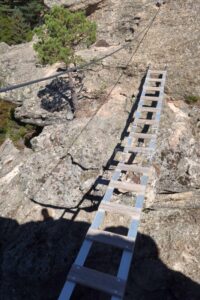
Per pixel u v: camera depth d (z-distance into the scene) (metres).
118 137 3.78
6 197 3.74
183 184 3.44
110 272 3.10
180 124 3.79
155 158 3.52
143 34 4.91
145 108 3.66
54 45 3.47
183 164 3.50
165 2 5.29
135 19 5.23
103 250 3.20
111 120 3.98
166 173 3.47
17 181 3.81
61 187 3.51
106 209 2.43
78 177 3.53
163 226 3.33
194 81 4.06
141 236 3.29
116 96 4.29
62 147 3.84
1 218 3.58
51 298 3.14
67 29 3.64
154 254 3.20
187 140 3.64
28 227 3.42
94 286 1.86
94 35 3.77
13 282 3.24
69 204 3.44
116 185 2.68
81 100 4.33
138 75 4.40
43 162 3.77
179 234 3.26
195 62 4.23
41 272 3.15
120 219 3.29
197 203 3.41
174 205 3.44
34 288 3.20
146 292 3.10
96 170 3.55
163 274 3.10
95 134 3.84
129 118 3.97
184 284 3.06
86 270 1.94
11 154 4.36
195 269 3.11
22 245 3.30
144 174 2.81
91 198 3.41
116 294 1.81
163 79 4.03
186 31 4.68
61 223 3.36
